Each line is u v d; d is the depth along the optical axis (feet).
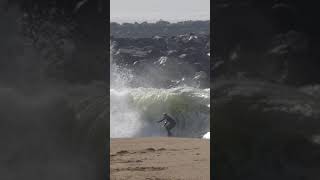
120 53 652.48
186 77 625.41
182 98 377.50
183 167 123.65
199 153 146.82
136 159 135.33
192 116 377.91
